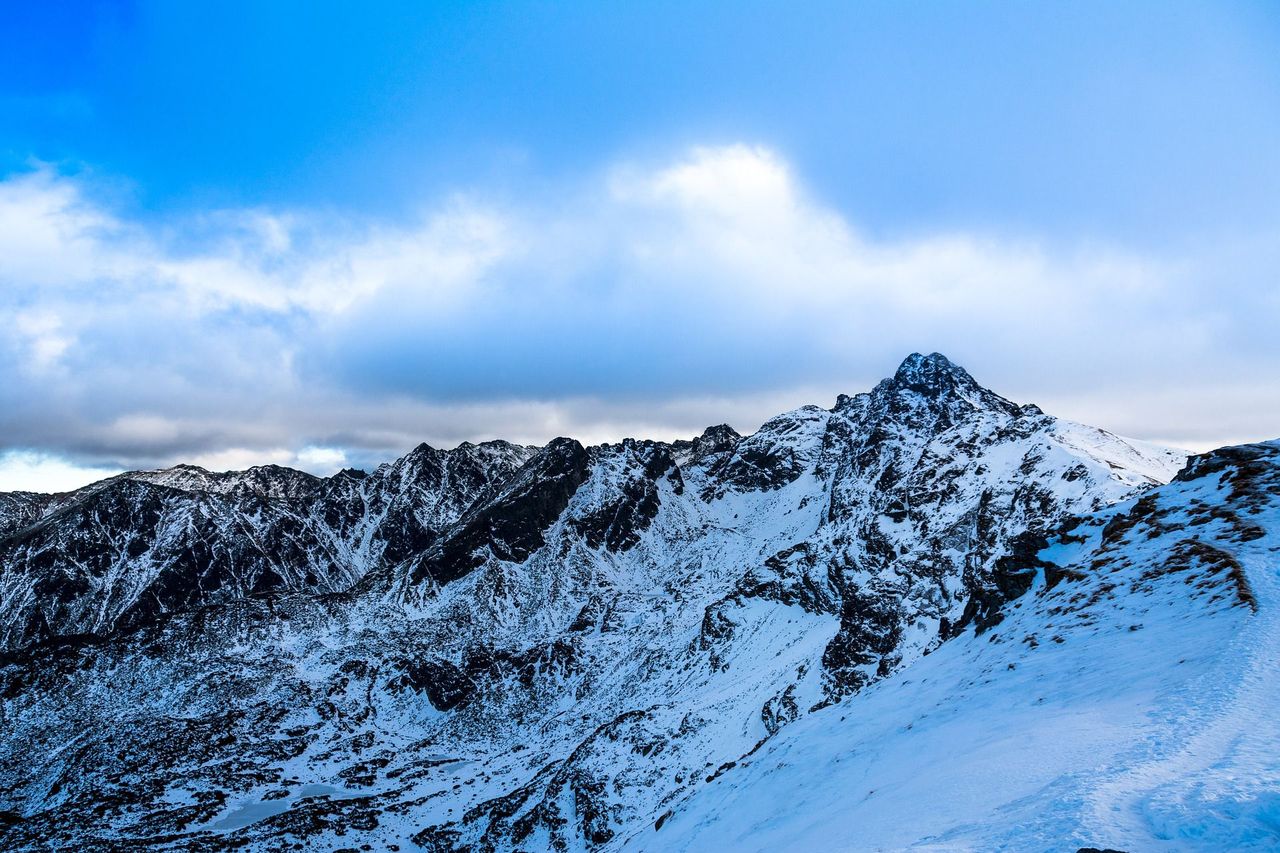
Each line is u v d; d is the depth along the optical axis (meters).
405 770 154.00
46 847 114.12
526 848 101.50
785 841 32.75
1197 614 35.56
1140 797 19.88
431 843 114.25
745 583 190.25
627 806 95.81
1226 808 17.84
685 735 112.69
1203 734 23.09
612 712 162.75
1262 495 49.44
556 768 122.69
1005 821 21.39
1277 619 31.22
